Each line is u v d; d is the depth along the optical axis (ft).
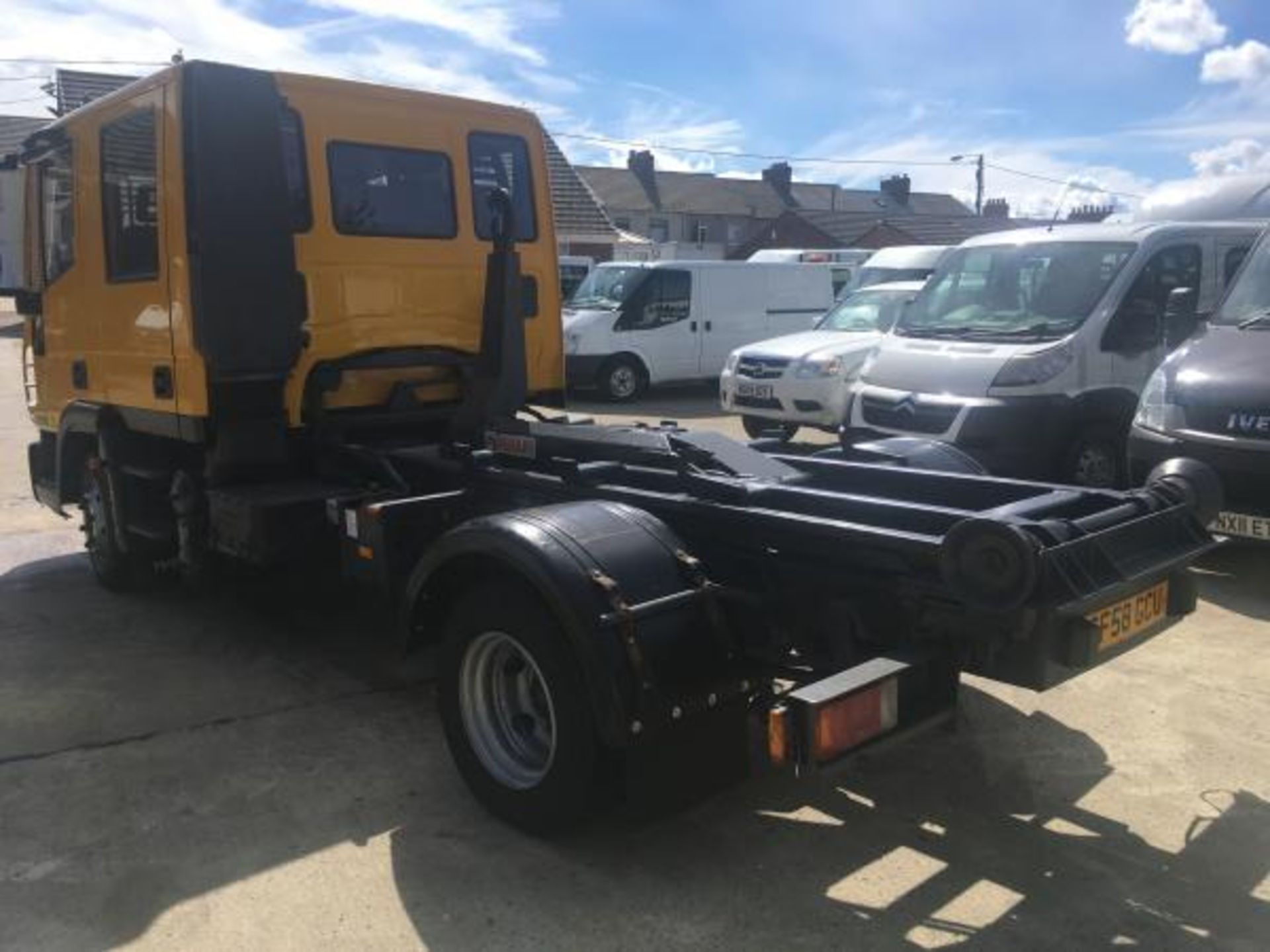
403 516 14.82
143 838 11.94
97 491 20.70
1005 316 28.35
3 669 17.11
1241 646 17.76
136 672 16.96
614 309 52.85
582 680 11.01
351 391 18.31
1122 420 26.86
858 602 11.66
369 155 18.11
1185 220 30.96
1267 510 19.26
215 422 16.67
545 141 20.49
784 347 39.27
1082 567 10.28
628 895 10.84
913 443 16.37
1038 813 12.45
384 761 13.83
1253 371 20.12
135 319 17.79
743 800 12.78
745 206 223.71
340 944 10.07
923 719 10.75
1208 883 11.01
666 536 11.64
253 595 20.97
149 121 16.70
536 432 15.55
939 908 10.61
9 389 54.08
